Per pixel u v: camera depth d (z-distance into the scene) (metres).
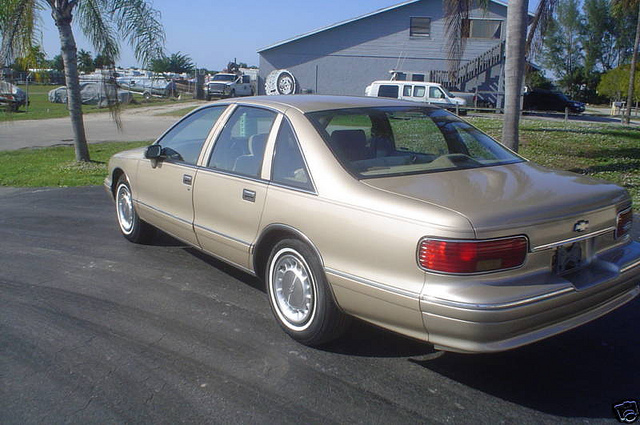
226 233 4.43
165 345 3.88
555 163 11.49
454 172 3.79
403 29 32.97
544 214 3.12
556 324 3.17
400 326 3.22
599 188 3.62
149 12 11.91
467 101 27.86
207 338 3.99
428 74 32.50
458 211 3.02
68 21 11.98
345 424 3.00
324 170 3.68
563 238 3.20
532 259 3.08
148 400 3.23
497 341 2.95
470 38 31.72
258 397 3.26
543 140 13.96
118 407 3.16
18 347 3.86
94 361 3.67
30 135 20.31
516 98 9.88
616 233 3.57
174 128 5.47
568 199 3.32
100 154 14.80
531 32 14.52
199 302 4.64
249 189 4.16
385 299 3.20
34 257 5.84
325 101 4.42
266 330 4.12
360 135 4.01
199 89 40.75
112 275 5.28
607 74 33.28
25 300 4.69
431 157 4.04
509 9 9.63
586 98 54.84
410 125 4.37
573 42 55.56
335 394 3.29
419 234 3.04
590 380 3.46
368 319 3.40
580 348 3.86
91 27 11.92
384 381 3.43
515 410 3.14
